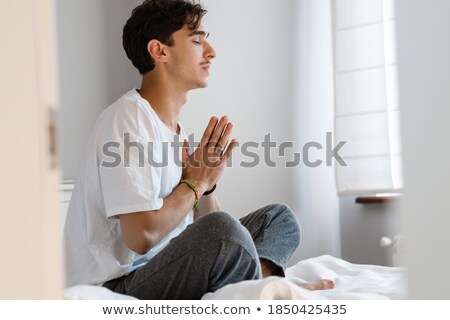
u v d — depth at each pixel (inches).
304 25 120.3
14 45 23.8
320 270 75.0
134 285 56.0
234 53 118.7
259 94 119.2
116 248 61.9
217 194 115.9
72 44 111.8
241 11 119.5
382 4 107.2
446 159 22.2
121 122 62.0
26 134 23.9
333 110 116.9
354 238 117.2
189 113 115.5
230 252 53.4
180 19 68.9
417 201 22.7
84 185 62.4
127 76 120.0
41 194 23.9
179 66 69.2
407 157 22.7
